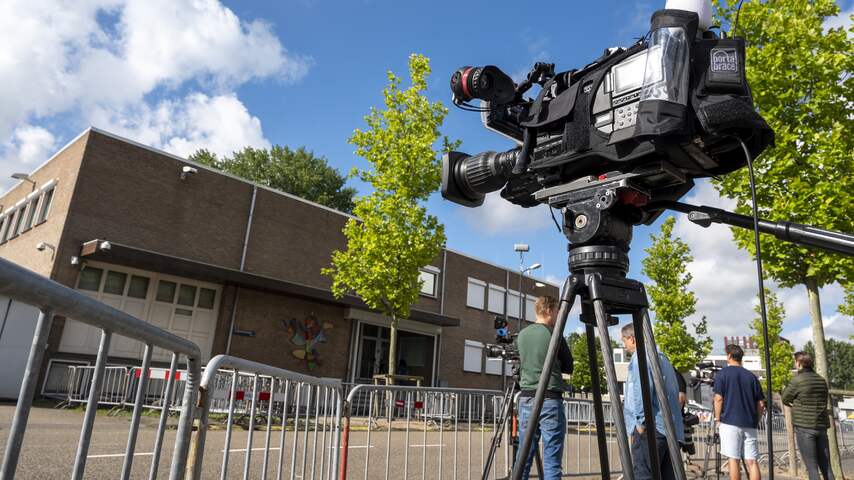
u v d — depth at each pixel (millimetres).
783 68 7137
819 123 7066
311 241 18859
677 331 19672
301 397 3551
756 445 5621
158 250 14953
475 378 24422
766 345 1689
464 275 25094
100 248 12805
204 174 16312
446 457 7398
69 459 5578
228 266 16469
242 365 2578
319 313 18547
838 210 6527
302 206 18828
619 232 2119
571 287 2064
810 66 6906
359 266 14602
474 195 2744
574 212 2137
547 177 2324
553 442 4191
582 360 35250
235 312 16344
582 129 2088
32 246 14609
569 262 2139
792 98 7070
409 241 14742
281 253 17922
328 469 3961
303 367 17734
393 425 5059
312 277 18625
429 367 22688
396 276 14570
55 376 11242
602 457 2309
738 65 1839
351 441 8375
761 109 7301
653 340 2166
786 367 24141
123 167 14562
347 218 20172
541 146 2283
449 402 5469
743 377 5723
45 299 1146
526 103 2488
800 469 9508
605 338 1872
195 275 15164
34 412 9469
